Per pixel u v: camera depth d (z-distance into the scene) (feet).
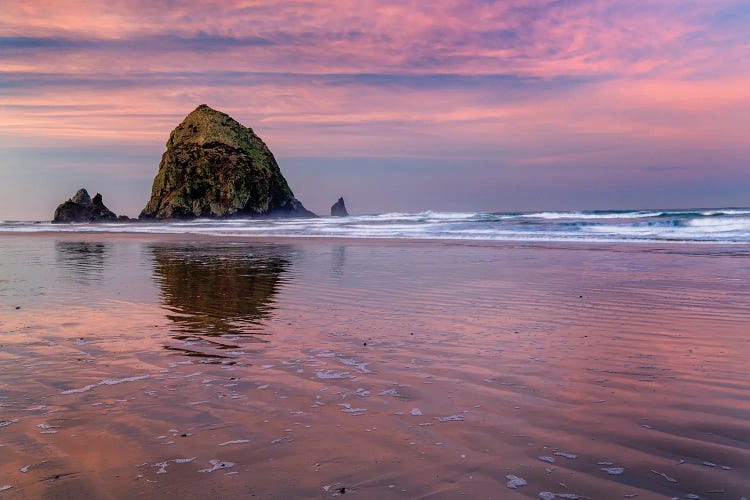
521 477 9.91
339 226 136.87
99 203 334.65
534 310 27.27
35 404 13.98
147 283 38.91
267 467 10.39
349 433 11.99
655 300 29.73
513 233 92.17
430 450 11.09
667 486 9.52
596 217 153.58
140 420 12.83
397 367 17.26
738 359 17.70
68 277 42.55
